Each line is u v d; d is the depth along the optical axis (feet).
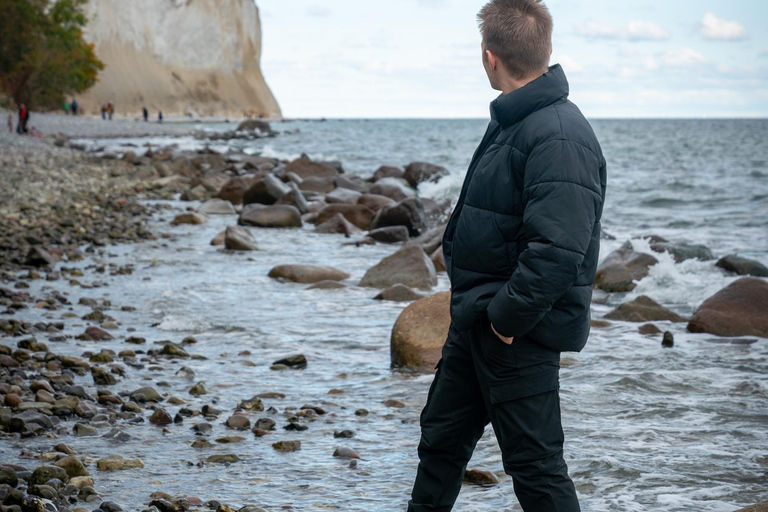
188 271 36.45
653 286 32.19
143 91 401.70
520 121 8.73
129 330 25.32
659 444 14.35
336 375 20.39
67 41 210.79
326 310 28.68
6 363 19.98
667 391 17.99
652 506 11.59
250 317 27.35
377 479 13.21
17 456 13.85
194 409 17.28
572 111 8.63
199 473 13.48
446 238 9.58
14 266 35.70
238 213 60.59
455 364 9.34
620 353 21.83
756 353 21.58
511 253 8.62
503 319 8.29
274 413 17.07
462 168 107.34
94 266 36.60
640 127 374.84
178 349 22.43
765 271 34.24
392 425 16.26
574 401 17.20
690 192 75.97
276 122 438.40
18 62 195.83
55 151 109.09
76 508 11.33
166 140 175.73
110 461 13.66
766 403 16.87
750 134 278.05
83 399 17.83
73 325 25.57
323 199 63.00
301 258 40.68
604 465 13.26
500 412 8.87
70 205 56.65
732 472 12.84
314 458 14.30
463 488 12.84
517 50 8.93
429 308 21.61
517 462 8.83
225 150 140.87
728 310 24.40
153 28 419.54
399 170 83.30
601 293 32.60
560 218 8.09
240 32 465.47
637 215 59.82
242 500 12.26
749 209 62.23
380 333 25.16
